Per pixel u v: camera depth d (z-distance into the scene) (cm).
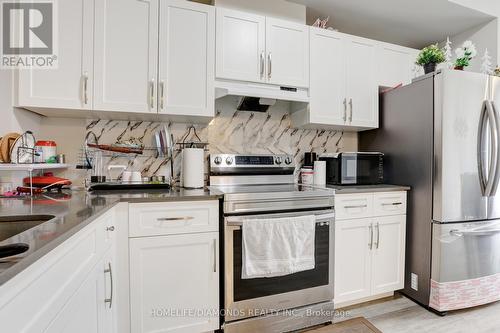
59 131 184
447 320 182
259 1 212
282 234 159
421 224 200
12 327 51
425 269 196
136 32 169
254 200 159
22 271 53
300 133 249
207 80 184
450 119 186
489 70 220
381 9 235
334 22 256
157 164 204
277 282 165
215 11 186
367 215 197
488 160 191
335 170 224
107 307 122
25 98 150
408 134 213
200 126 216
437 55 205
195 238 150
